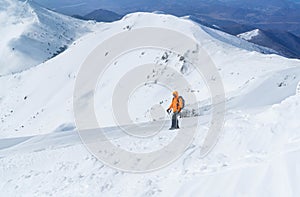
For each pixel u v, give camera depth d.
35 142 21.55
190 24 64.50
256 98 22.62
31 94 73.56
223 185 5.82
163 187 7.03
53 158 13.20
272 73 28.64
